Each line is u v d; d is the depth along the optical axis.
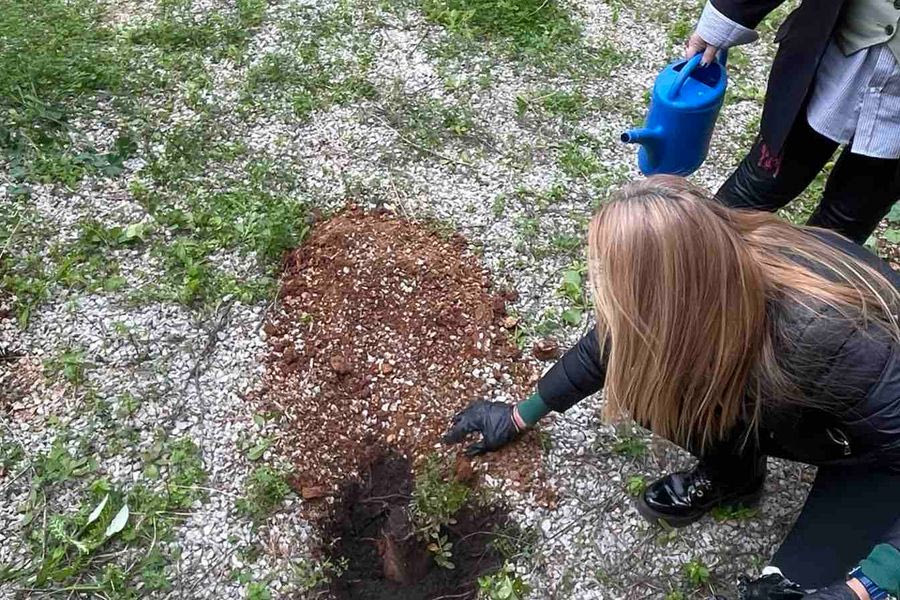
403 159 3.43
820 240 1.68
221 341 2.84
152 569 2.34
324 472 2.56
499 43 3.95
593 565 2.38
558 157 3.47
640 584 2.35
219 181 3.30
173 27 3.90
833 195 2.43
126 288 2.97
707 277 1.48
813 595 1.50
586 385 2.22
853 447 1.73
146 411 2.66
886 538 1.52
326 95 3.66
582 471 2.57
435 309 2.93
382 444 2.62
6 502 2.47
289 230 3.10
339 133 3.52
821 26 2.07
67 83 3.62
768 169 2.47
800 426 1.74
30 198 3.23
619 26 4.11
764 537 2.44
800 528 1.99
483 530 2.46
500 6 4.05
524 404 2.44
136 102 3.59
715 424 1.86
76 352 2.79
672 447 2.62
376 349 2.82
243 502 2.46
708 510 2.44
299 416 2.67
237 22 3.98
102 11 4.02
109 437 2.60
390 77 3.76
